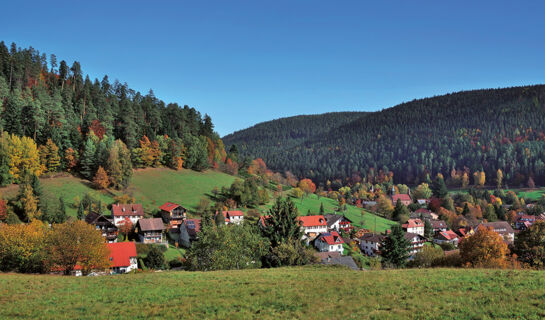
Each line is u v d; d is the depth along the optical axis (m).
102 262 51.44
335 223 129.50
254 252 55.91
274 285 30.05
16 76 141.50
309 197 182.62
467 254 55.19
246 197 129.62
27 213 83.81
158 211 112.62
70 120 136.62
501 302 21.59
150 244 85.94
